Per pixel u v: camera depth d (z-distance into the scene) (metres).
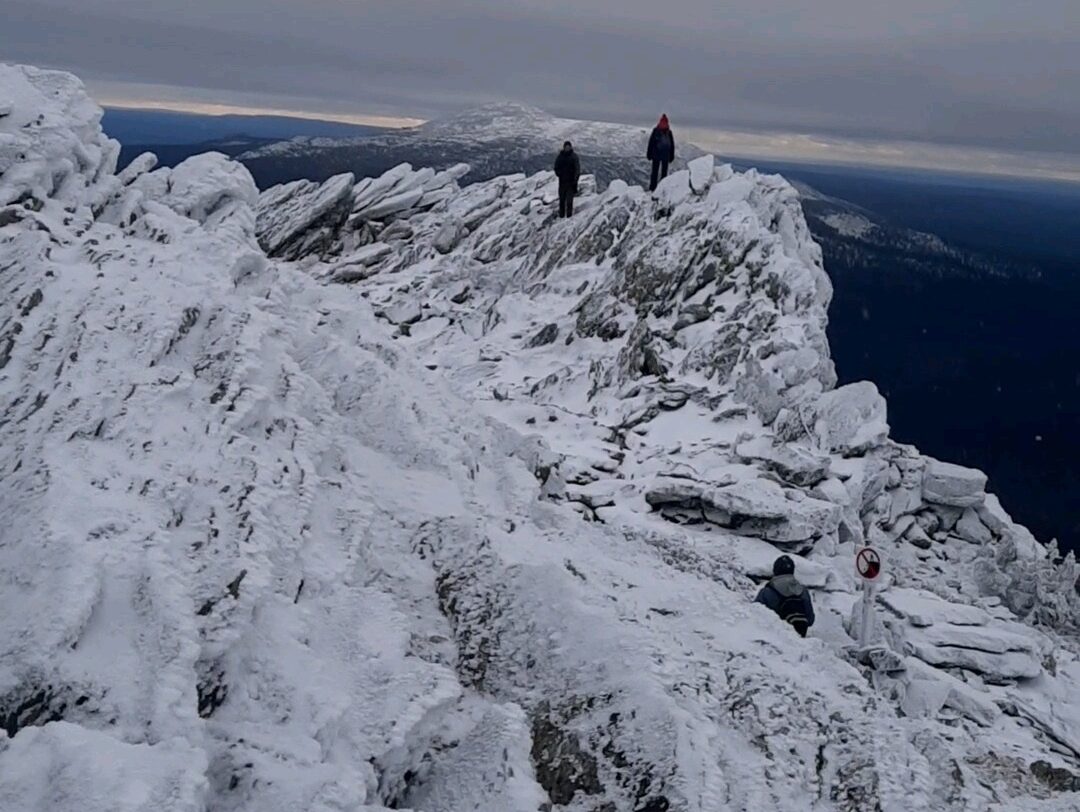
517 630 10.55
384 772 8.20
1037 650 16.44
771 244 28.52
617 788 9.11
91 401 9.74
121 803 5.89
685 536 18.12
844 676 11.62
